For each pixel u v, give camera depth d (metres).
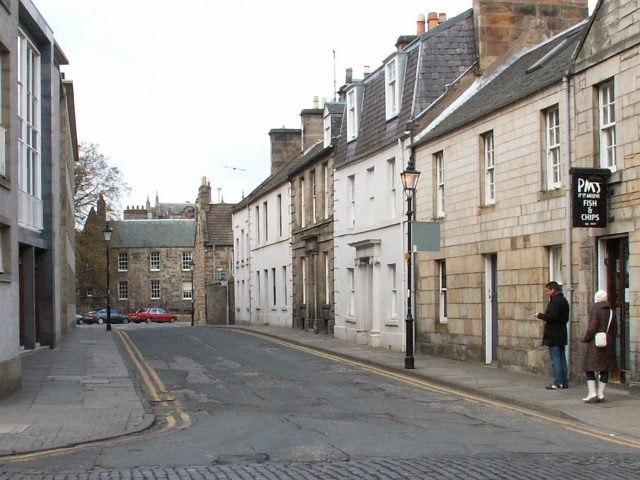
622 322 14.31
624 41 13.84
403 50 24.75
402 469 8.03
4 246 14.04
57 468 8.35
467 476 7.67
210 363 20.58
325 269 32.66
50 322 23.77
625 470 8.03
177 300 88.00
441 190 21.64
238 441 9.91
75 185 56.94
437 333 21.52
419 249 18.44
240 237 50.94
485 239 18.84
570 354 15.45
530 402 12.92
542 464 8.31
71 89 30.84
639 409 12.19
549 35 23.78
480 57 23.45
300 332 33.81
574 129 15.45
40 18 21.42
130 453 9.18
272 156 46.72
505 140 17.95
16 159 14.66
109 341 28.27
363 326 26.94
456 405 13.30
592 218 14.10
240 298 50.75
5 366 13.67
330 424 11.27
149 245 88.19
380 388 15.59
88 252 62.22
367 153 26.55
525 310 17.03
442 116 22.95
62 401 13.36
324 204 32.41
